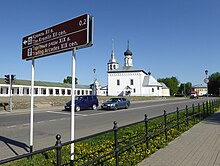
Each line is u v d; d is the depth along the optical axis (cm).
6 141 985
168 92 11231
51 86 7562
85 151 745
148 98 6353
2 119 1812
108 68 9850
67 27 629
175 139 961
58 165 387
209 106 2206
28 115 2139
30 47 754
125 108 3070
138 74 8894
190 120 1449
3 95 5884
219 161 663
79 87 8788
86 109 2884
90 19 586
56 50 660
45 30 698
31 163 643
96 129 1332
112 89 9200
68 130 1289
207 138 981
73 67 614
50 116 2059
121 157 673
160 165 629
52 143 950
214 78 12506
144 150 746
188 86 14625
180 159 683
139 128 1241
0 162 299
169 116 1714
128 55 9512
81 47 603
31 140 722
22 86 6656
